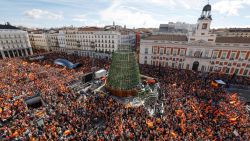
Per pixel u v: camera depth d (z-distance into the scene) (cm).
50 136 2494
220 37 7150
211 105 3569
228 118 2992
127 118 3019
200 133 2528
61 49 12669
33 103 3431
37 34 13550
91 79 5359
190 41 6869
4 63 6756
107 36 9856
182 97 3853
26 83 4428
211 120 3022
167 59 7669
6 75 4928
